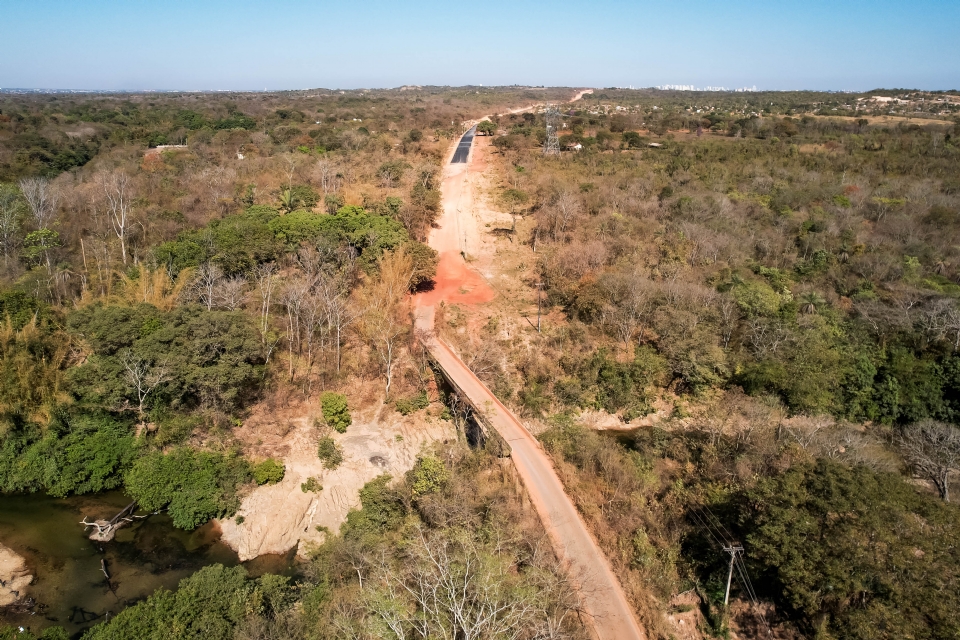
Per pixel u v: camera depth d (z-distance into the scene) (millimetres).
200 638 28641
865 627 26500
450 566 30328
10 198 70188
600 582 32438
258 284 61312
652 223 80750
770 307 60875
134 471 44406
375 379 55875
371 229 69438
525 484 39969
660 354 60125
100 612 35250
